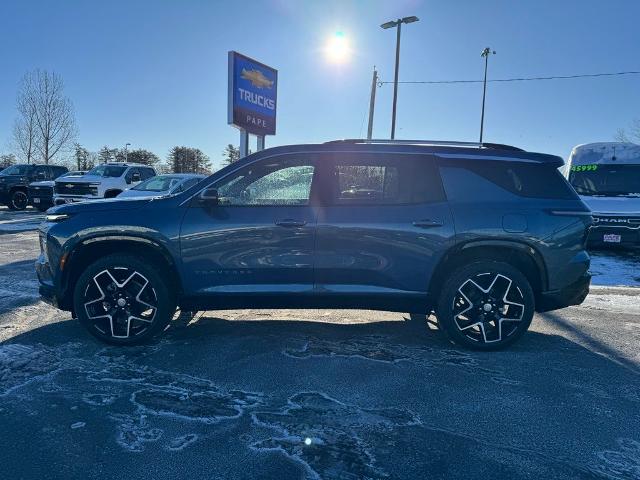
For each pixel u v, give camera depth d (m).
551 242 4.16
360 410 3.20
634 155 11.38
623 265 9.13
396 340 4.58
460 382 3.66
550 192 4.29
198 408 3.19
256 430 2.93
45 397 3.30
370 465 2.60
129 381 3.57
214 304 4.24
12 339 4.39
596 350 4.41
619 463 2.66
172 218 4.13
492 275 4.18
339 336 4.66
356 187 4.25
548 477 2.52
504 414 3.18
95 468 2.55
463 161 4.29
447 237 4.12
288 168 4.26
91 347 4.22
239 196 4.23
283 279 4.18
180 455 2.67
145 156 78.62
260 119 16.03
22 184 21.02
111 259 4.11
